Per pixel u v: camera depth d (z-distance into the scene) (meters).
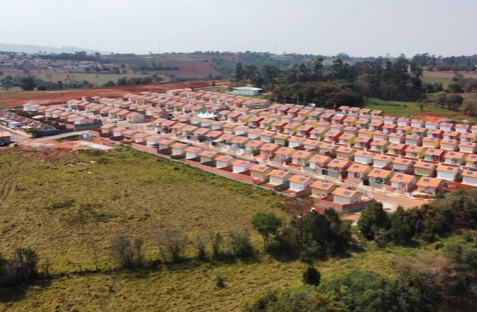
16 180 92.81
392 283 46.03
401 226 63.16
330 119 164.88
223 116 173.38
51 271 56.00
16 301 49.66
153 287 52.53
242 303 47.25
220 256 59.81
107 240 65.75
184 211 78.00
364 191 92.12
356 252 60.31
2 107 182.25
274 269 56.12
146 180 95.06
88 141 130.12
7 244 64.38
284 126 150.00
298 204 77.56
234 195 87.38
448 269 48.66
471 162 106.94
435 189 88.12
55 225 71.25
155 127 154.50
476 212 66.25
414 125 156.25
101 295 50.91
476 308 47.34
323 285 46.66
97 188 89.12
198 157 113.69
